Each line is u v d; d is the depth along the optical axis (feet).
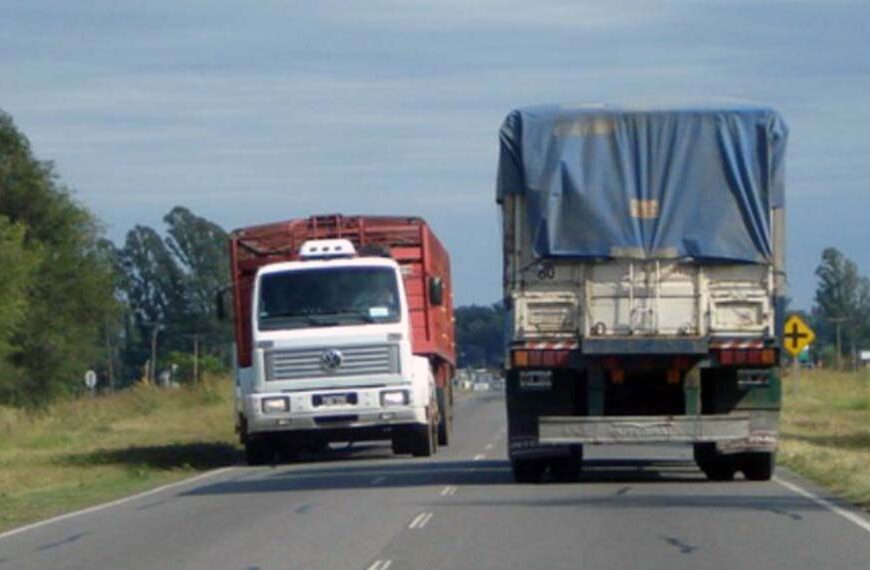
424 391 162.81
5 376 374.02
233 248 172.14
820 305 651.25
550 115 114.21
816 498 109.91
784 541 84.89
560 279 114.32
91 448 213.66
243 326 169.89
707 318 113.60
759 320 113.91
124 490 138.62
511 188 114.73
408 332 158.92
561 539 86.53
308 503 113.39
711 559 78.02
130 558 84.07
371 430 167.43
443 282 182.91
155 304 557.33
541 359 114.11
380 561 78.84
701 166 113.50
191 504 117.80
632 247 113.19
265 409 157.38
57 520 109.29
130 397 336.08
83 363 406.00
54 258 398.62
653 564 76.38
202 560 81.76
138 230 556.51
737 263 113.70
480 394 507.30
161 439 236.02
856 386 334.44
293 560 80.33
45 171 406.62
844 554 79.56
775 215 114.01
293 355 157.17
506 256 114.73
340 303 157.69
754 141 113.60
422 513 102.27
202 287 556.51
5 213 397.80
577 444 116.88
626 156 113.60
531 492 116.57
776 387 116.88
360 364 157.38
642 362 114.93
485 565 76.69
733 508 102.68
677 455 165.99
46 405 355.97
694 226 113.29
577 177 113.60
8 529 103.86
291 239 172.24
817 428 222.48
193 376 432.66
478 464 155.43
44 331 392.68
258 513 107.14
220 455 190.60
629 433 115.03
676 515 98.32
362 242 171.83
